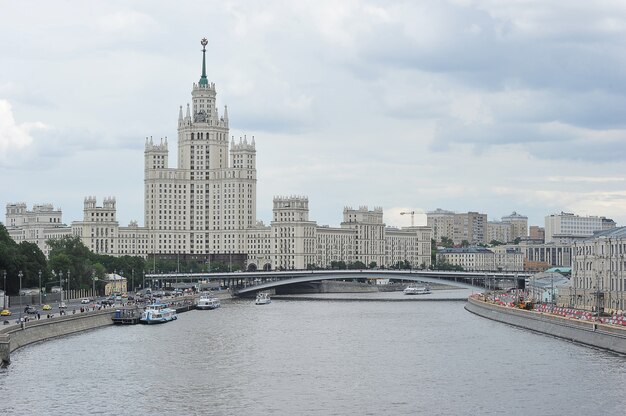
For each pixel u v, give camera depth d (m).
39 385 162.38
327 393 157.38
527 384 161.12
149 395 155.38
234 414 141.75
